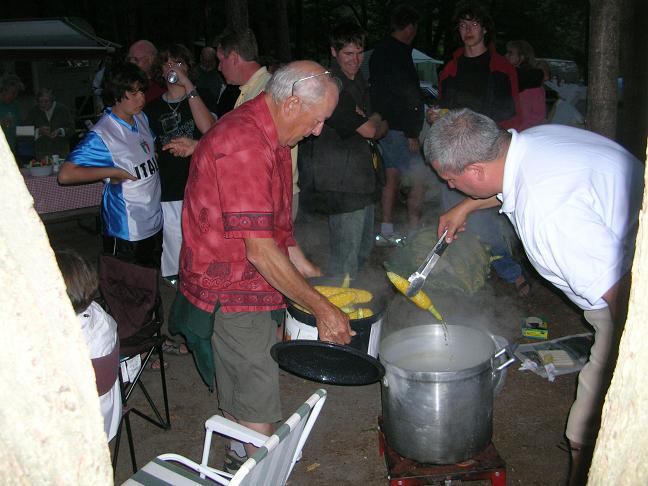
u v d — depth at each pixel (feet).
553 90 30.37
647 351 2.60
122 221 12.77
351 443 10.45
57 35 27.53
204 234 7.88
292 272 7.48
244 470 5.91
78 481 3.17
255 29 67.21
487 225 15.46
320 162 12.89
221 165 7.39
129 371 9.81
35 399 3.02
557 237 6.70
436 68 46.68
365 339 8.33
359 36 13.28
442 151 7.28
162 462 7.14
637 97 14.88
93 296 7.29
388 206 19.69
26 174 17.78
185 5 63.87
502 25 79.00
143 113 13.42
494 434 10.55
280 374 12.71
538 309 15.12
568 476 9.07
